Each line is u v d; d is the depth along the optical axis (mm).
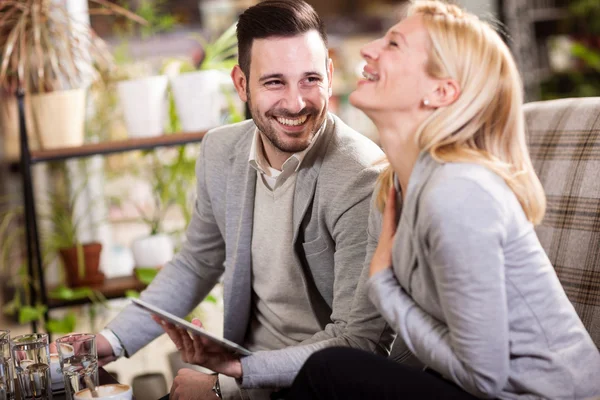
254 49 1837
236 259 1985
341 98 5004
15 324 3799
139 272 2934
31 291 3008
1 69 2828
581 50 4895
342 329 1752
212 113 2869
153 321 2105
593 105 1918
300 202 1862
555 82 5074
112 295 2926
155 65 3387
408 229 1408
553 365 1365
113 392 1565
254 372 1647
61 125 2789
